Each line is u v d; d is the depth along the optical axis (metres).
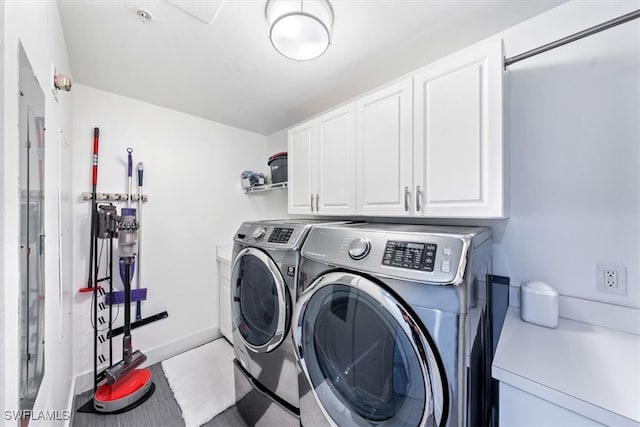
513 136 1.26
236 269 1.56
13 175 0.55
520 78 1.25
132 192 2.00
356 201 1.58
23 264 0.62
